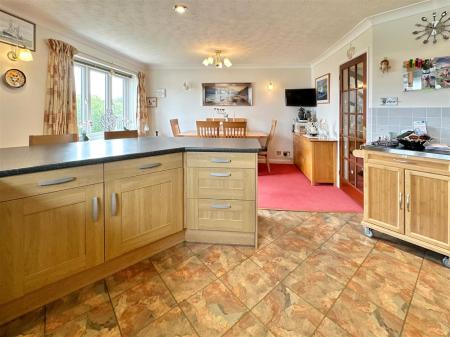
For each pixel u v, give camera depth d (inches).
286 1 112.5
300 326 60.0
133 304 67.5
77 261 70.1
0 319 60.7
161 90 262.2
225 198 95.0
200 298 69.5
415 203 89.9
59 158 69.9
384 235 105.4
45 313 64.4
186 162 94.9
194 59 225.3
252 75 255.1
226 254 91.4
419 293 70.7
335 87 184.7
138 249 86.6
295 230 110.6
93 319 62.6
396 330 58.7
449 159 79.8
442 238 84.0
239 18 131.2
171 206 92.4
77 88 172.9
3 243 58.4
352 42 153.9
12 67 121.7
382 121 124.9
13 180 58.4
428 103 112.5
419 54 113.4
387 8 115.6
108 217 75.4
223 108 260.5
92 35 157.9
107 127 189.9
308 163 196.1
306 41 168.7
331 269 82.2
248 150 91.4
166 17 131.0
